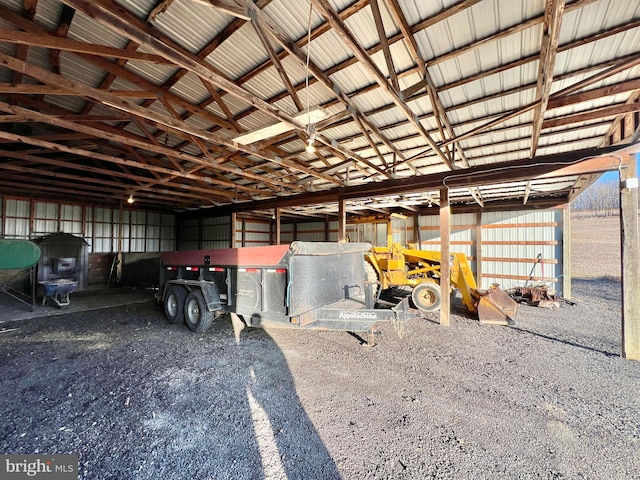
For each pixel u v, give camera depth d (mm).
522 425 2289
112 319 5543
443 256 5250
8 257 5891
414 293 6414
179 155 4562
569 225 8031
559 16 1822
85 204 10188
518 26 2451
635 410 2512
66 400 2600
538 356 3744
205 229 13516
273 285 3686
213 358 3594
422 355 3750
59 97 3781
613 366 3441
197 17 2480
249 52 2930
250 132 3207
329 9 1950
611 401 2658
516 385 2951
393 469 1823
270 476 1755
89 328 4918
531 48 2744
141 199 9938
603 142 4789
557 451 1999
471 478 1756
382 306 5043
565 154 4203
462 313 6168
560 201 8125
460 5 2297
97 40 2709
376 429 2223
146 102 3852
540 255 8438
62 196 9555
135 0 2309
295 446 2025
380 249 6984
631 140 3789
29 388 2811
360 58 2254
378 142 5016
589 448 2033
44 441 2047
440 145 4273
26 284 8414
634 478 1761
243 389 2822
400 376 3135
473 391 2822
